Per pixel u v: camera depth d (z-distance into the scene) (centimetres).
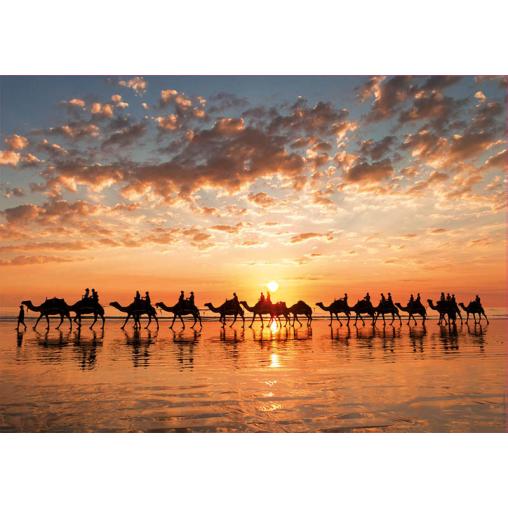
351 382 886
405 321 4606
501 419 623
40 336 2072
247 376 953
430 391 797
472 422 611
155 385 848
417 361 1202
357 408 680
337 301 3331
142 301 2730
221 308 2988
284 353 1398
